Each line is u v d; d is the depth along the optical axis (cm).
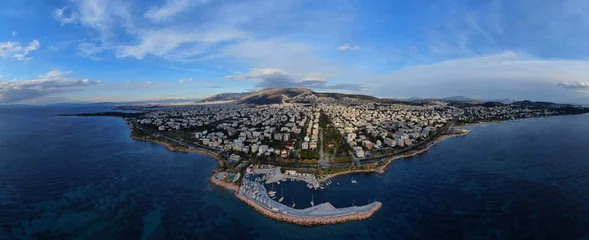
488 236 18550
